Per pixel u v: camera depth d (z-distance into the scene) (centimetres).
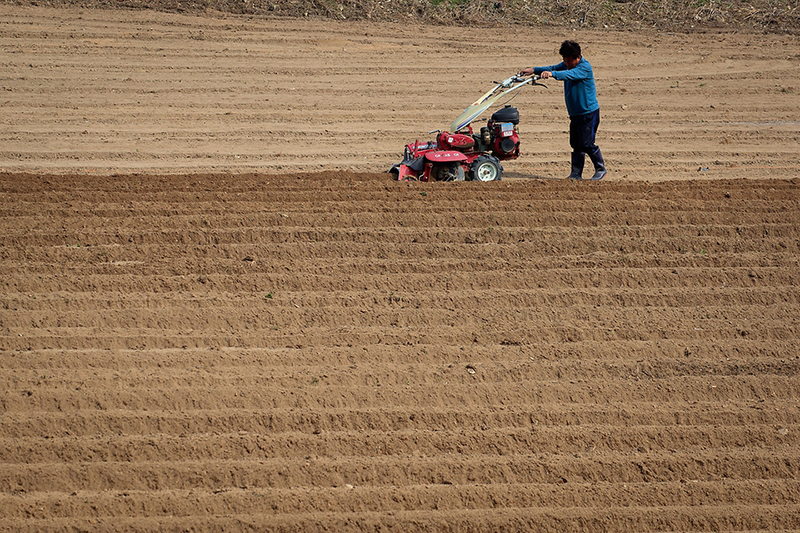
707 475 2045
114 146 5178
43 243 3228
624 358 2531
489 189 3953
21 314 2633
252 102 6144
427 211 3634
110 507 1861
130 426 2131
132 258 3128
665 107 6253
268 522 1825
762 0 8675
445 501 1922
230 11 8119
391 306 2800
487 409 2250
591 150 4338
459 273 3025
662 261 3170
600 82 6806
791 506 1936
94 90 6250
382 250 3212
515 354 2525
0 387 2262
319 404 2253
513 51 7481
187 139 5362
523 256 3200
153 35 7419
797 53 7438
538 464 2048
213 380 2333
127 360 2419
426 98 6344
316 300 2816
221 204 3691
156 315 2667
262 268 3050
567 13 8450
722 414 2256
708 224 3559
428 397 2297
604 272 3045
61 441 2053
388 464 2025
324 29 7819
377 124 5781
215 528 1809
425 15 8288
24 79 6347
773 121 5938
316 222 3481
